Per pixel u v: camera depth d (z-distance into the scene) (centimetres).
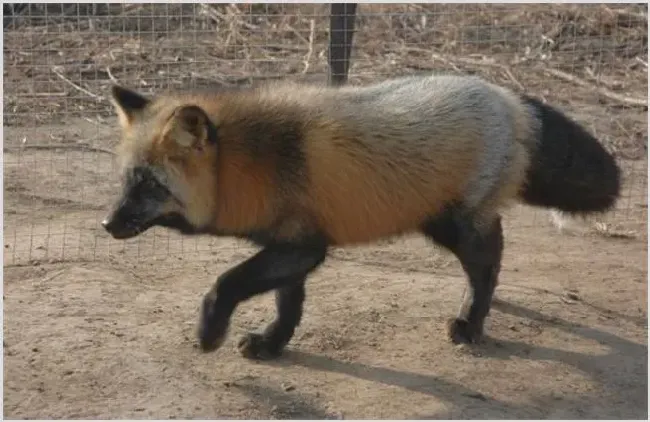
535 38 548
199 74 475
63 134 407
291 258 251
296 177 248
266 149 247
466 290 272
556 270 309
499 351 266
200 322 248
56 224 325
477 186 262
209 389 248
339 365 258
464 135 259
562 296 292
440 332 272
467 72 498
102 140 400
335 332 271
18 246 309
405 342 268
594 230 336
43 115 432
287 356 261
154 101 252
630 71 513
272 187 248
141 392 246
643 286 300
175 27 544
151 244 316
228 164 246
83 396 244
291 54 518
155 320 273
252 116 249
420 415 242
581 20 563
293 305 259
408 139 255
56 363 254
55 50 508
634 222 342
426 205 259
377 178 253
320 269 301
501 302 287
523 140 267
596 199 278
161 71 489
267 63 502
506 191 266
